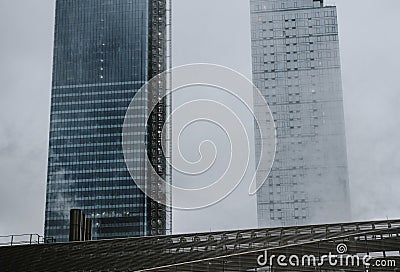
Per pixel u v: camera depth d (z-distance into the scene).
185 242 35.38
